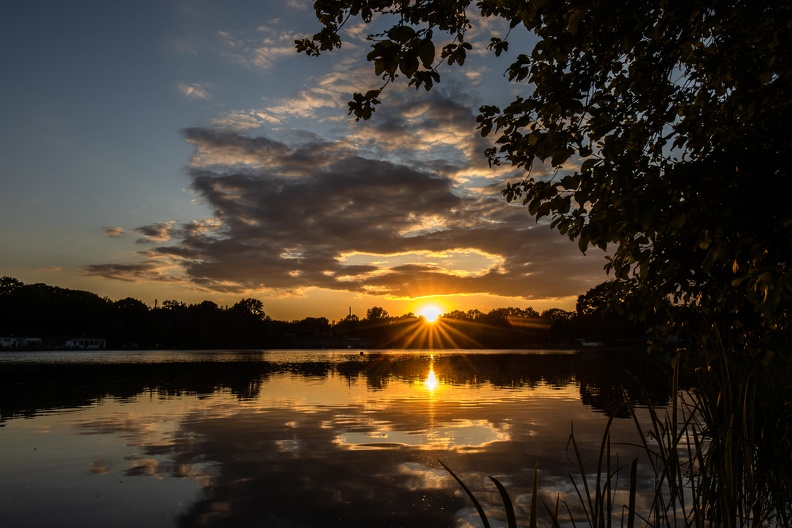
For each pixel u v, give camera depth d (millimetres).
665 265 4746
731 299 4855
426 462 9211
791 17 3566
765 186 3621
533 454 9734
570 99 4297
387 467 8891
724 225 3682
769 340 5066
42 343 108438
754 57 3877
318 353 96312
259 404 17469
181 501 7234
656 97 4188
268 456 9719
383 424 13234
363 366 45000
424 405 17016
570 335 135125
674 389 3377
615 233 4059
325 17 4688
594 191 3771
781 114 3877
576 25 3459
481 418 14078
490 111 4809
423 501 7176
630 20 3826
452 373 34031
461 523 6387
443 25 4531
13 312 107812
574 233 3926
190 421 13805
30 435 11875
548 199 3996
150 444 10836
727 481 3244
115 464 9172
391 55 2977
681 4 3756
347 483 8008
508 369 38312
